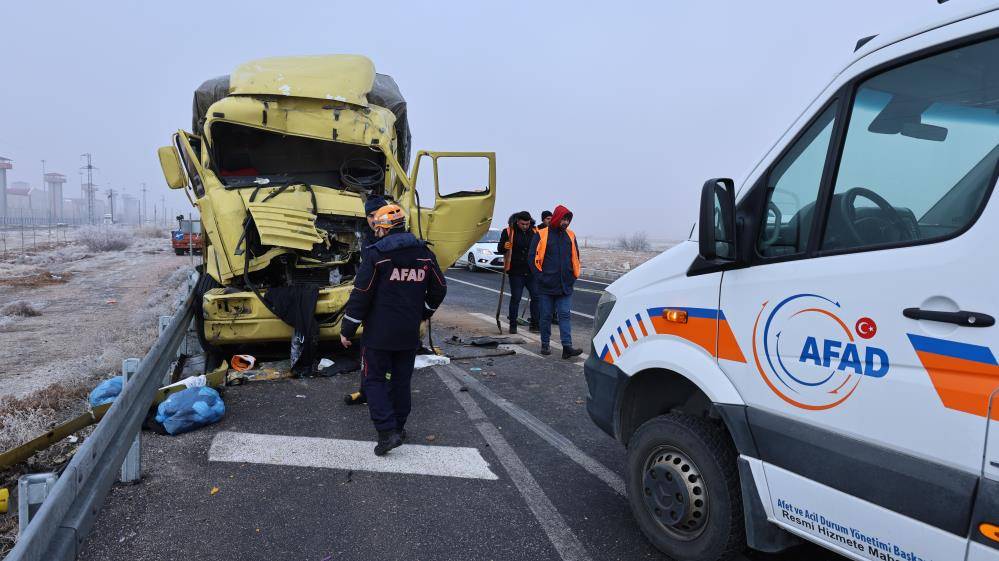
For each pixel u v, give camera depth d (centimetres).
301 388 614
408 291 442
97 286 1617
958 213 204
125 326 959
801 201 259
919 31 222
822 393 237
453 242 780
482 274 2127
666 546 315
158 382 441
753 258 272
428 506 374
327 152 838
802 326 245
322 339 668
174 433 477
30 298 1341
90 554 312
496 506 376
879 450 217
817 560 316
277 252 656
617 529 350
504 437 494
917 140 219
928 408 202
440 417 540
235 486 395
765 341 262
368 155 846
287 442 470
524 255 937
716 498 290
